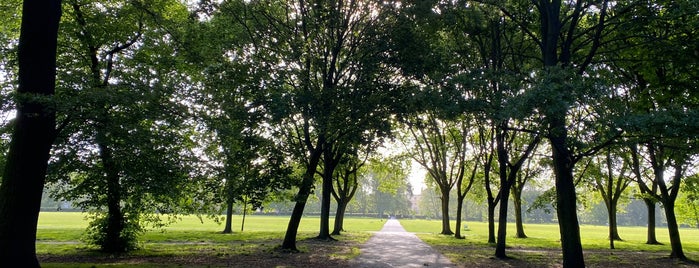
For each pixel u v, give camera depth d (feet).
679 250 68.74
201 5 55.98
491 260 60.18
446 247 81.71
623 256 72.74
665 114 33.60
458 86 40.06
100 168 52.06
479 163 107.96
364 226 188.65
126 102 40.04
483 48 61.98
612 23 48.21
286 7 61.87
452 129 104.01
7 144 49.67
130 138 43.93
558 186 47.24
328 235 94.63
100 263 47.75
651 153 72.13
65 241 76.74
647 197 78.33
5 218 34.27
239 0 58.18
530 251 78.59
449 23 53.26
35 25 36.29
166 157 48.67
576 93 33.71
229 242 82.38
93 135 44.62
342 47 62.08
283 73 53.47
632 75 66.95
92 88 40.55
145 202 55.67
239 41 56.70
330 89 51.19
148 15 57.11
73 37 56.18
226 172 52.13
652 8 46.98
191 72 59.72
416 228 178.91
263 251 64.49
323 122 49.49
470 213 437.99
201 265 46.83
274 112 47.06
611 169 89.97
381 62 53.93
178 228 131.23
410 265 52.19
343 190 123.03
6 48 51.03
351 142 54.65
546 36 52.44
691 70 49.47
